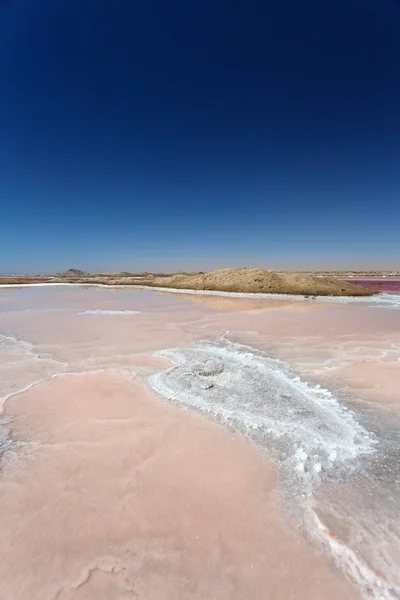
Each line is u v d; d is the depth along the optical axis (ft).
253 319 41.83
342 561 8.28
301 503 10.16
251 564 8.23
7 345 29.48
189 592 7.56
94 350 27.22
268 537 8.98
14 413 16.06
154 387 19.01
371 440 13.53
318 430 14.24
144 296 79.05
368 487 10.82
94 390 18.66
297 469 11.72
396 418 15.34
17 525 9.45
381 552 8.48
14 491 10.78
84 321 41.47
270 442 13.38
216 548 8.68
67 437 13.89
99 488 10.87
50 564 8.29
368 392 18.29
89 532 9.20
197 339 30.99
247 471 11.62
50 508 10.07
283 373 21.34
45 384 19.66
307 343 29.17
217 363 23.22
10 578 7.93
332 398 17.51
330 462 12.09
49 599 7.44
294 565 8.20
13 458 12.51
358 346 27.99
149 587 7.68
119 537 9.03
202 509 9.95
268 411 15.96
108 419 15.34
